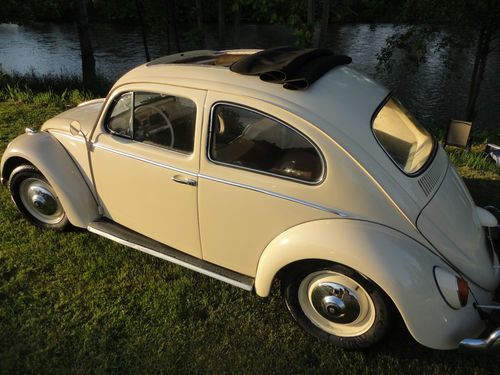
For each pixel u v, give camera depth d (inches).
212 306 139.2
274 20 395.5
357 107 116.6
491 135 396.2
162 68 135.3
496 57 860.6
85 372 118.1
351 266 106.1
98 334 128.8
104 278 149.8
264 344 127.1
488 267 118.3
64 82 424.2
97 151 146.3
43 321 133.1
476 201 199.6
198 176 125.7
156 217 141.5
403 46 512.4
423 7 460.1
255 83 118.6
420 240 106.9
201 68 129.1
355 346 120.6
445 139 243.9
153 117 133.4
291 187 113.5
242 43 944.3
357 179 107.2
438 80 757.3
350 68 135.3
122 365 120.3
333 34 1055.6
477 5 440.5
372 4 717.3
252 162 119.1
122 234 150.6
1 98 342.3
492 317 117.4
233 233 126.5
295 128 111.1
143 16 636.1
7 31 1222.9
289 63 118.1
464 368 119.4
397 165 110.9
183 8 627.8
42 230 172.4
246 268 130.7
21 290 144.5
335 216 110.1
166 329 131.1
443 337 106.3
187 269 154.2
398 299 103.2
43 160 152.9
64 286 146.2
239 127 118.7
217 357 123.2
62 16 1362.0
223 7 479.5
